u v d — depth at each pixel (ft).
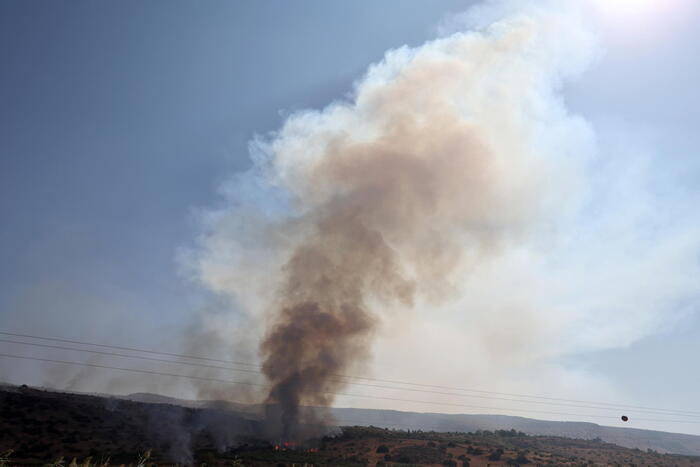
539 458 208.64
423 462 185.37
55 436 183.21
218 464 161.58
